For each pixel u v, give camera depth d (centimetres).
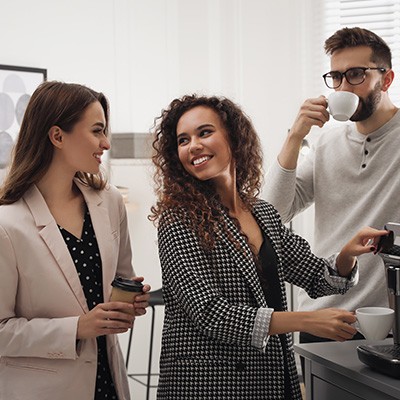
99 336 201
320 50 452
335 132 260
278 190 245
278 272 187
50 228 193
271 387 176
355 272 196
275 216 198
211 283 171
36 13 410
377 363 167
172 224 174
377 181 241
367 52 234
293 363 186
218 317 164
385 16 443
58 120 192
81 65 429
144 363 446
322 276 196
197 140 179
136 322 445
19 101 402
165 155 186
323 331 163
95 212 203
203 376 172
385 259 184
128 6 445
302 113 238
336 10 448
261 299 176
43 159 196
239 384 173
